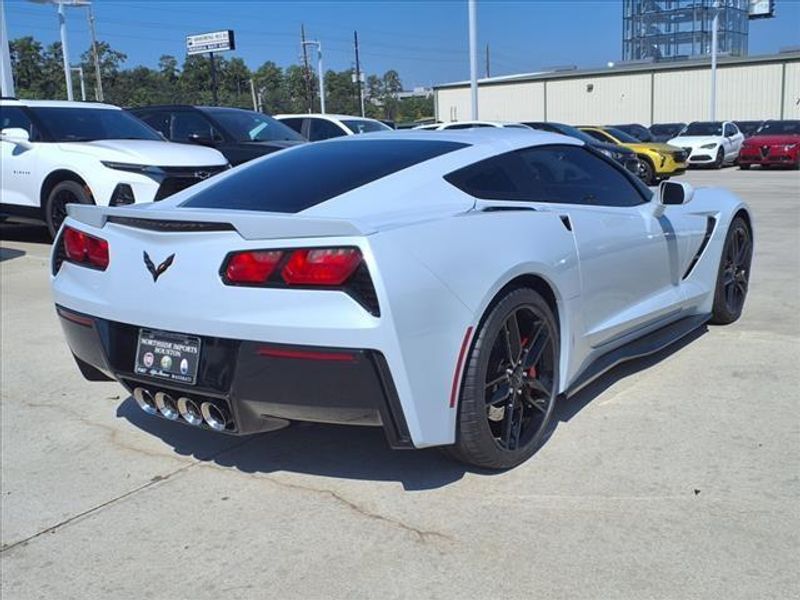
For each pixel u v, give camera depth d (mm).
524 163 3746
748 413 3740
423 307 2750
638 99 45062
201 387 2928
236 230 2840
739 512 2838
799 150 22594
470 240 3000
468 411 2980
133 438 3777
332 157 3727
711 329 5238
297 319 2715
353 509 2990
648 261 4227
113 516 3027
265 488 3199
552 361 3453
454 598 2422
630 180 4438
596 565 2551
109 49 81438
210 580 2584
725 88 42156
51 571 2684
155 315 3010
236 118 11281
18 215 9141
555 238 3438
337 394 2740
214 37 46531
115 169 8328
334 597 2457
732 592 2387
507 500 2998
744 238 5355
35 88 75438
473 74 23750
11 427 3949
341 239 2695
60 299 3469
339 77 94688
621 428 3619
